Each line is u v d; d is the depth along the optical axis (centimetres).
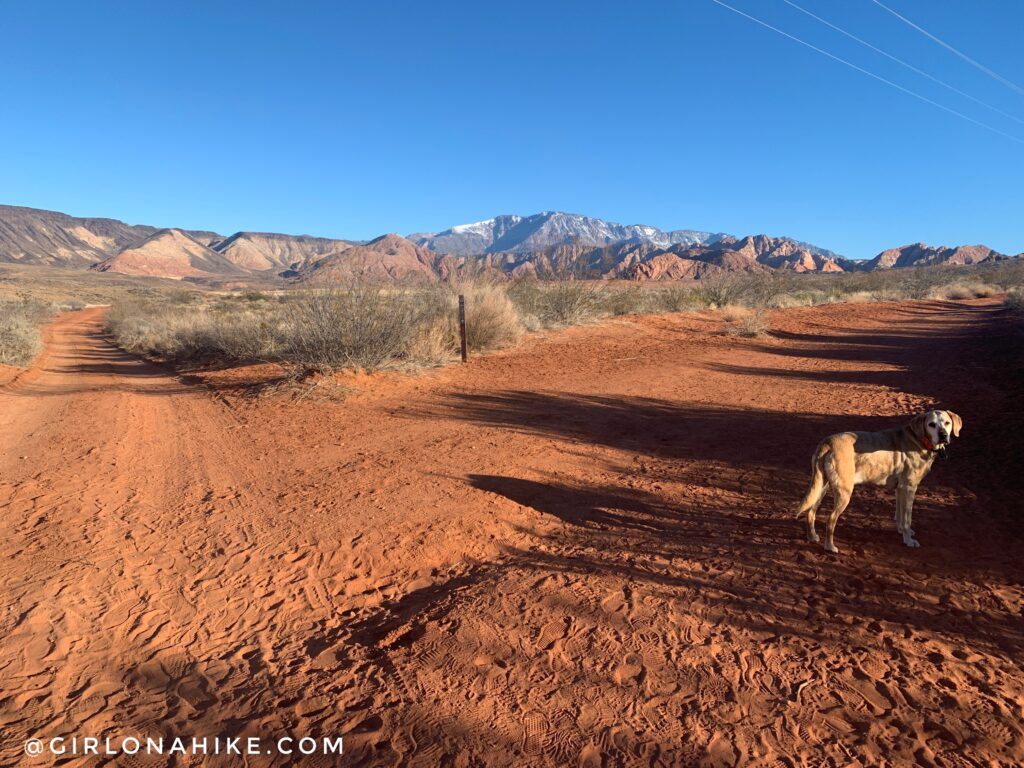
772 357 1745
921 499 625
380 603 486
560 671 379
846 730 318
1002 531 533
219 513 651
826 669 367
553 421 1034
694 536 568
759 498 656
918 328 2408
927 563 489
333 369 1327
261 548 566
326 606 478
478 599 469
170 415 1160
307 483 744
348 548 562
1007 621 406
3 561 534
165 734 337
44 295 8444
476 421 1037
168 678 389
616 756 307
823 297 3922
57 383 1666
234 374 1584
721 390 1281
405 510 646
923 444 500
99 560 538
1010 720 317
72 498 689
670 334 2161
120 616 457
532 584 489
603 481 736
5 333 2100
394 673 384
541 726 331
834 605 437
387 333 1403
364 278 1482
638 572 502
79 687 378
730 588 468
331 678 383
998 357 1498
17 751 321
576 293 2269
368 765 309
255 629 446
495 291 1875
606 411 1102
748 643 398
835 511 509
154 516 643
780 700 342
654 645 401
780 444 860
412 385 1309
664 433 951
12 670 391
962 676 354
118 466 823
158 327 2875
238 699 367
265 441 945
